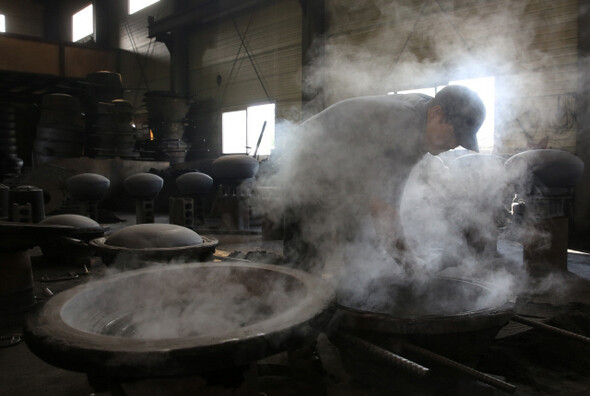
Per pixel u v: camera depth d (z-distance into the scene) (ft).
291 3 35.50
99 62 51.37
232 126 41.42
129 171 35.17
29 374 6.99
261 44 38.14
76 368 3.22
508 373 6.49
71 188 20.90
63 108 35.53
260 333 3.48
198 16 39.96
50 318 3.82
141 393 3.54
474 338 4.66
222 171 20.88
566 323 7.82
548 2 22.63
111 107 35.27
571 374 6.57
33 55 45.34
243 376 3.81
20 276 9.25
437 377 4.70
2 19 58.80
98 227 13.19
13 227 7.97
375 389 5.08
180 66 45.39
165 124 38.37
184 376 3.51
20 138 47.75
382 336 4.59
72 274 12.69
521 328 7.80
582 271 13.85
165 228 9.04
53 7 62.80
